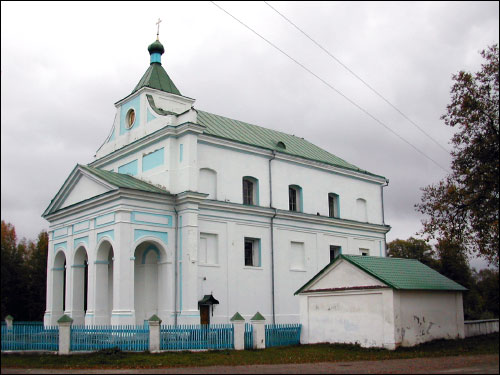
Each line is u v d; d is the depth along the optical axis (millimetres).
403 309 24125
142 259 29391
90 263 28156
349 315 25312
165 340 22734
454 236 26297
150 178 30344
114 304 25734
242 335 24578
